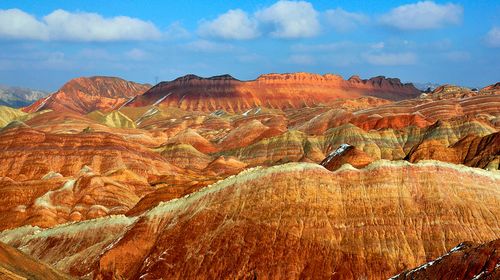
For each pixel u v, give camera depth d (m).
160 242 103.56
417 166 103.88
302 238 97.06
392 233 96.25
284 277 93.44
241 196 104.75
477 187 101.81
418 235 95.75
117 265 103.75
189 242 101.69
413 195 100.88
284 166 106.38
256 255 96.25
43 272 87.69
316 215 99.38
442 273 75.62
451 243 94.06
